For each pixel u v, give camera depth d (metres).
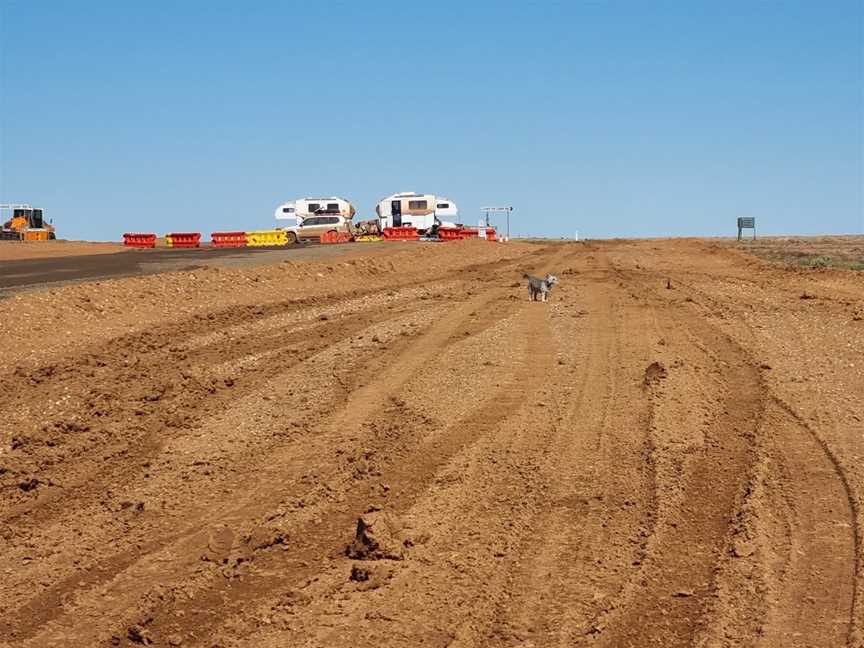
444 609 7.70
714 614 7.51
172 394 15.62
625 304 26.36
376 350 19.22
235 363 18.23
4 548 9.46
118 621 7.66
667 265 44.34
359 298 29.16
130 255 51.56
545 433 12.83
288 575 8.54
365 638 7.23
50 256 51.62
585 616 7.55
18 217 93.12
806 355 18.09
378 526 9.16
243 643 7.20
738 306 25.84
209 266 37.81
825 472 11.05
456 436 12.80
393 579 8.30
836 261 50.81
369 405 14.62
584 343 19.50
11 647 7.28
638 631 7.28
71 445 12.97
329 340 20.69
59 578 8.64
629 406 14.11
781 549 8.84
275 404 14.98
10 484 11.41
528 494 10.49
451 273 39.75
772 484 10.66
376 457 11.99
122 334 21.38
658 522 9.55
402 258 41.91
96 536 9.70
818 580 8.15
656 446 12.09
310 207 77.25
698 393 14.93
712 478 10.92
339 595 8.02
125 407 14.86
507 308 25.59
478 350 18.83
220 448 12.67
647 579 8.23
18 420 14.17
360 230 78.44
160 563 8.91
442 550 8.95
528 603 7.80
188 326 22.83
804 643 7.02
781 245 77.38
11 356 18.73
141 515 10.27
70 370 17.55
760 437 12.46
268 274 31.73
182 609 7.88
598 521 9.66
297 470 11.62
